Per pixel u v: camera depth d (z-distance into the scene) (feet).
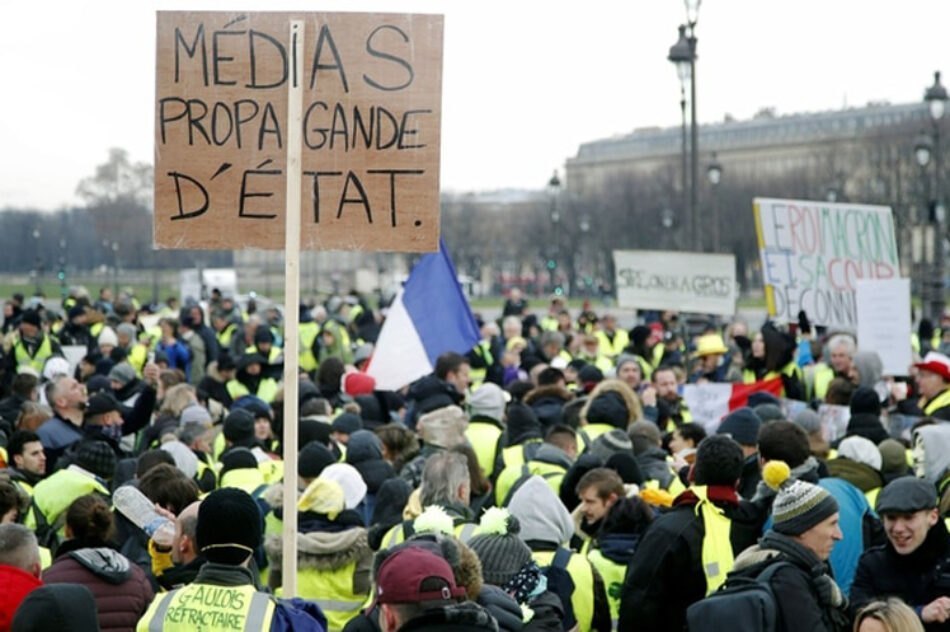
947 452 32.89
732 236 378.94
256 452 40.98
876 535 29.12
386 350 59.67
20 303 116.06
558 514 26.99
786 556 22.48
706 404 57.52
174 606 20.07
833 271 70.90
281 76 27.43
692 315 113.80
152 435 47.85
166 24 27.48
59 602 19.27
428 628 18.31
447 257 60.34
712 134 521.65
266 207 27.48
